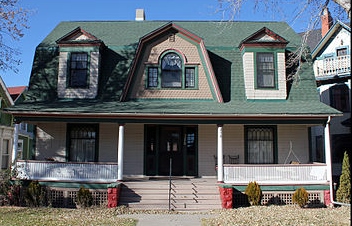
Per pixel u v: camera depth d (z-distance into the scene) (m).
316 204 14.38
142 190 14.34
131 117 14.77
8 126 24.78
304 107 15.41
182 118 14.89
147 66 16.53
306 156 16.77
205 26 20.12
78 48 16.84
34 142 16.73
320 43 25.00
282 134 16.89
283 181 14.62
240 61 17.38
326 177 14.69
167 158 16.95
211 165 16.81
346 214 12.22
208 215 12.44
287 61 17.19
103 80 16.89
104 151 16.80
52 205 14.16
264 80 16.64
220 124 14.83
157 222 11.06
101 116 14.75
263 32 16.94
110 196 13.65
